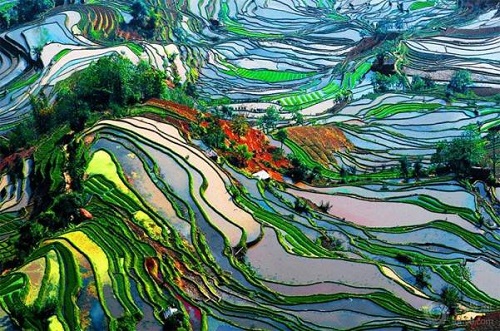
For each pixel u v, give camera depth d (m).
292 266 57.66
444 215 67.94
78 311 49.28
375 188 73.69
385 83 111.44
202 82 116.62
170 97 85.62
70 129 75.81
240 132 79.44
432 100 104.44
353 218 67.62
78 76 99.56
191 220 61.03
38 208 64.75
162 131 73.12
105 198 62.19
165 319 49.28
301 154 82.94
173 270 54.47
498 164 80.25
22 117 97.56
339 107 104.44
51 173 66.94
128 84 79.81
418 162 80.94
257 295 53.91
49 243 55.47
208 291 53.62
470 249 62.88
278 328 50.31
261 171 71.81
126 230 57.97
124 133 71.81
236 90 113.56
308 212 66.69
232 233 60.25
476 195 71.19
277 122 97.81
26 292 50.44
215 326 50.16
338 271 57.19
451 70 117.44
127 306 50.16
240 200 65.00
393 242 63.88
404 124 96.94
